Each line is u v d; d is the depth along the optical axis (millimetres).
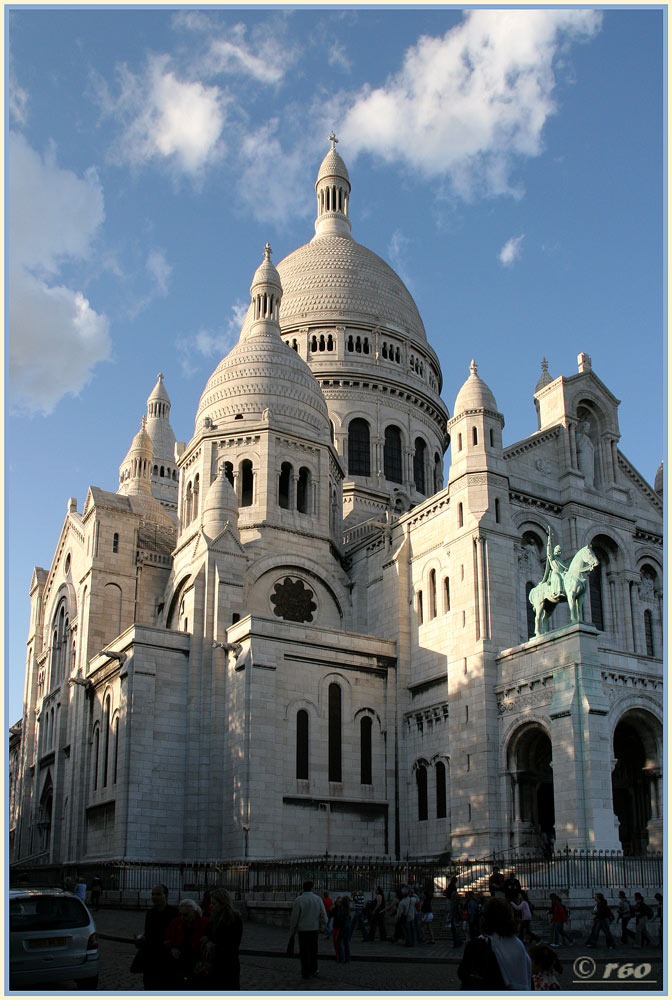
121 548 72812
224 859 53562
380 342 93625
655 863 41531
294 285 96375
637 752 51469
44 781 74562
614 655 47594
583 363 65812
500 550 55375
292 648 57281
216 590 60844
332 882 44688
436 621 59438
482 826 49438
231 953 17016
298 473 70750
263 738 53969
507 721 50219
